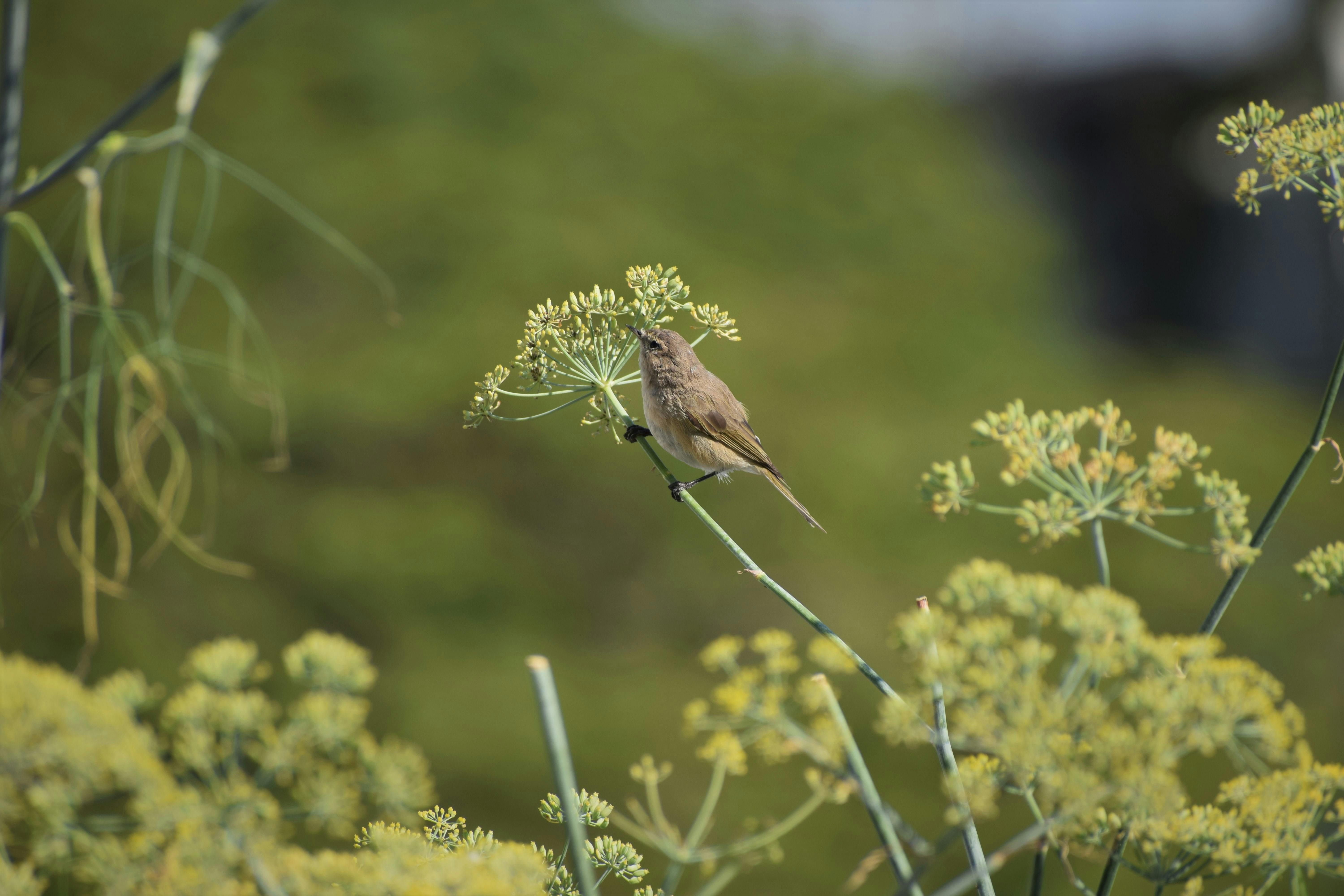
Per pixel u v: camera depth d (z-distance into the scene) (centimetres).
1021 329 2227
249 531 1521
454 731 1359
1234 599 1630
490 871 228
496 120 2205
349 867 220
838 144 2439
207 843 205
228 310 1719
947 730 261
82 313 413
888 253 2236
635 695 1470
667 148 2281
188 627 1394
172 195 408
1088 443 889
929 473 340
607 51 2453
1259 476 1902
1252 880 320
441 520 1583
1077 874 1172
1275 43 2755
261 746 219
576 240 1955
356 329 1786
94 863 203
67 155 374
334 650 227
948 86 2962
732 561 1677
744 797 1274
